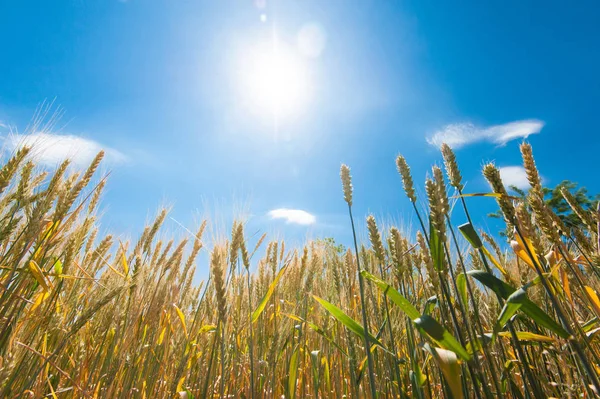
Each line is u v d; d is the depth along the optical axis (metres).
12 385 0.56
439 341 0.39
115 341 0.67
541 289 0.55
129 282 0.71
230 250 0.63
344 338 0.88
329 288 1.02
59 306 0.68
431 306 0.54
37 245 0.58
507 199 0.42
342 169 0.58
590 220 0.45
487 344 0.41
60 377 0.69
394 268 0.57
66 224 0.62
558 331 0.37
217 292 0.57
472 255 0.64
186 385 0.80
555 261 0.44
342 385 0.83
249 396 0.74
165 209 0.83
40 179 0.63
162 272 0.74
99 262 0.79
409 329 0.56
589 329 0.46
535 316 0.38
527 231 0.40
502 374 0.54
